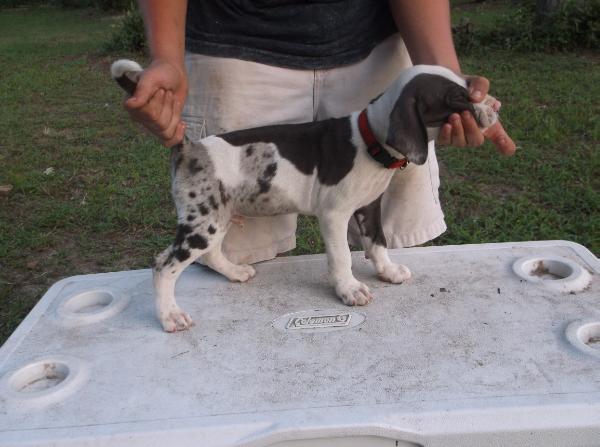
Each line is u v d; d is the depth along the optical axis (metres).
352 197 1.05
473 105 0.94
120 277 1.23
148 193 2.36
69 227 2.12
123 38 5.72
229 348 0.97
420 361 0.90
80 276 1.25
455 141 0.96
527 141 2.71
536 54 4.52
